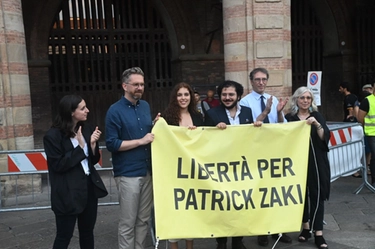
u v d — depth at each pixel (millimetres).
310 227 5125
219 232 4113
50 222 6320
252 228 4152
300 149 4355
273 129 4305
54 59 13883
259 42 8539
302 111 5020
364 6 14883
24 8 12766
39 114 13188
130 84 4035
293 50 15812
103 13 14430
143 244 4410
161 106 15117
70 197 3758
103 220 6355
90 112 14453
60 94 14070
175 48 14578
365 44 15031
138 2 14711
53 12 13211
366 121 7684
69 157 3705
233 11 8609
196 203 4086
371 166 7812
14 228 6066
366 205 6672
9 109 7758
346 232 5488
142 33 14789
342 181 8477
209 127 4203
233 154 4238
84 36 14242
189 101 4410
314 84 7453
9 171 6348
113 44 14562
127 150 4074
